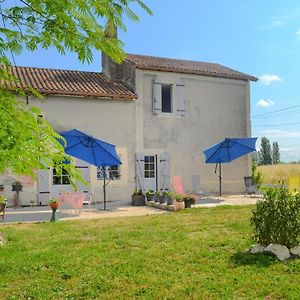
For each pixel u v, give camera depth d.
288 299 5.02
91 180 17.00
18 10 2.92
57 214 13.34
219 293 5.28
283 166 36.12
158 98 18.83
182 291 5.39
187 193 19.11
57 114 16.69
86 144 13.38
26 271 6.44
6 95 2.89
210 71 20.08
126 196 17.75
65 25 2.91
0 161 2.72
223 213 12.34
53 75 18.47
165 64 19.81
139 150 18.23
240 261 6.68
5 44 3.02
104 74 20.22
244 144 16.80
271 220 7.04
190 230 9.48
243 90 21.00
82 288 5.64
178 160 19.12
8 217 12.80
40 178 16.08
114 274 6.16
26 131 2.79
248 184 18.89
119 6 2.87
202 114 19.89
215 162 17.22
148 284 5.71
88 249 7.75
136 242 8.26
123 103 18.03
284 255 6.79
